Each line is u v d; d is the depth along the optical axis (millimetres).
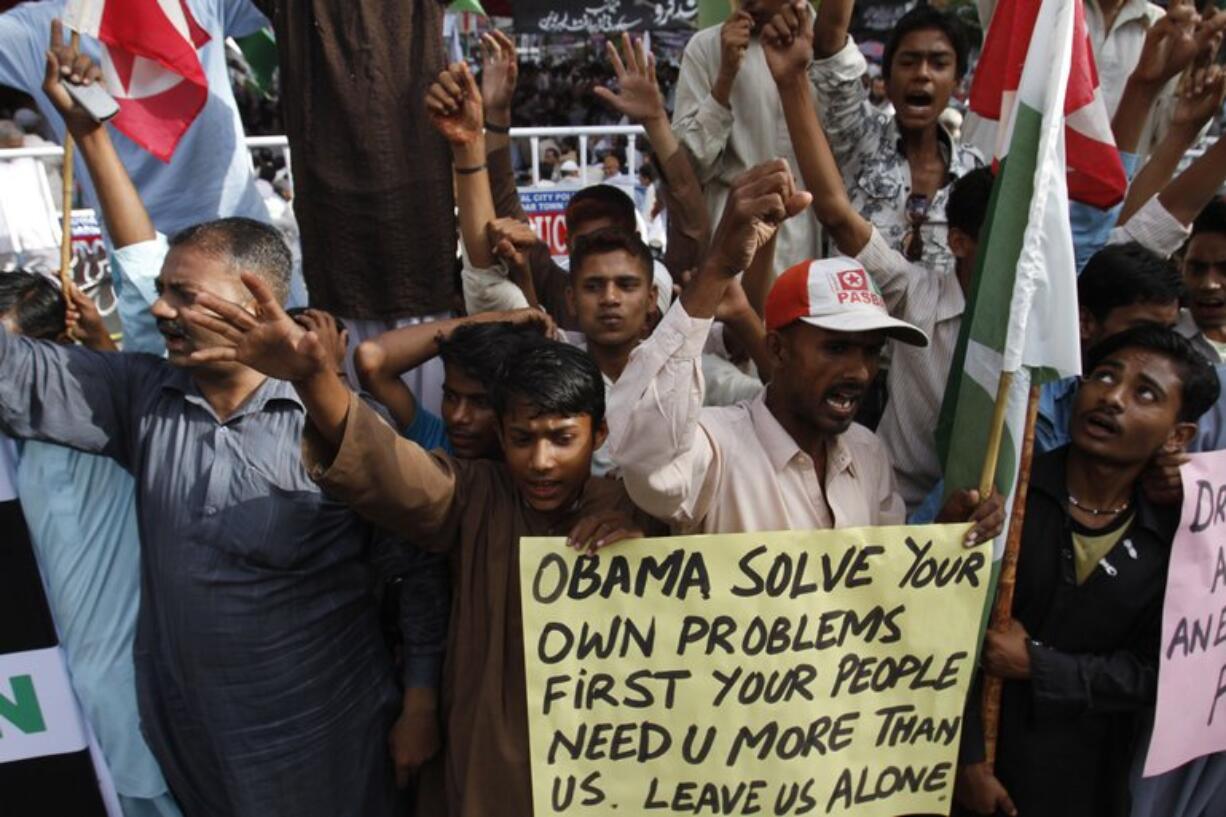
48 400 2150
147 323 2484
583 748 1974
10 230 4625
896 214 3254
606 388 2596
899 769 2078
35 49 3283
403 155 2844
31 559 2242
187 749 2244
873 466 2219
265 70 3865
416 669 2221
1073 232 2711
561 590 1937
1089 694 2102
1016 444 2068
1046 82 1985
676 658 1971
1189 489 2109
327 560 2160
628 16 9406
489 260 2877
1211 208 3004
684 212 3281
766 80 3324
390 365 2547
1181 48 2887
